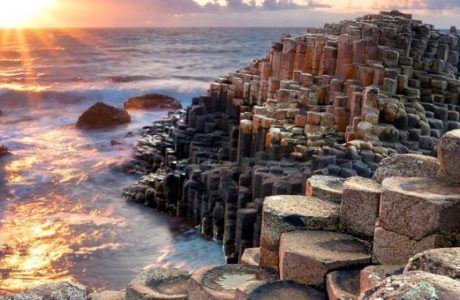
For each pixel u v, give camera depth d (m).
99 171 24.38
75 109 42.09
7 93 43.94
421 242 5.52
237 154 20.17
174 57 91.81
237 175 18.42
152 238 17.28
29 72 67.19
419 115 18.48
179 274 7.35
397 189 5.73
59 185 22.47
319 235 6.48
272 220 6.71
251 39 156.00
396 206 5.66
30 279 14.01
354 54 20.27
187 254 16.14
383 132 17.00
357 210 6.40
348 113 18.11
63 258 15.42
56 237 17.02
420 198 5.49
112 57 92.00
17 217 18.83
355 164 14.81
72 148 28.55
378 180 6.73
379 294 3.85
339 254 5.98
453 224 5.46
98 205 20.36
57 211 19.59
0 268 14.62
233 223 16.14
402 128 17.66
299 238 6.39
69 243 16.56
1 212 19.30
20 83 55.22
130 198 20.92
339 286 5.56
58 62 82.25
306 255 5.95
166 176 20.05
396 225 5.68
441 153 5.96
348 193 6.43
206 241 17.17
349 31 21.94
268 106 20.11
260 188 15.65
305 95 19.75
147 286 6.98
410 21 23.30
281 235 6.55
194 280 6.45
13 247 16.12
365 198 6.31
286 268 6.08
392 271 5.35
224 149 21.20
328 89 19.78
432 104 19.73
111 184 22.98
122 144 28.81
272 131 17.94
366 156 15.55
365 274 5.36
